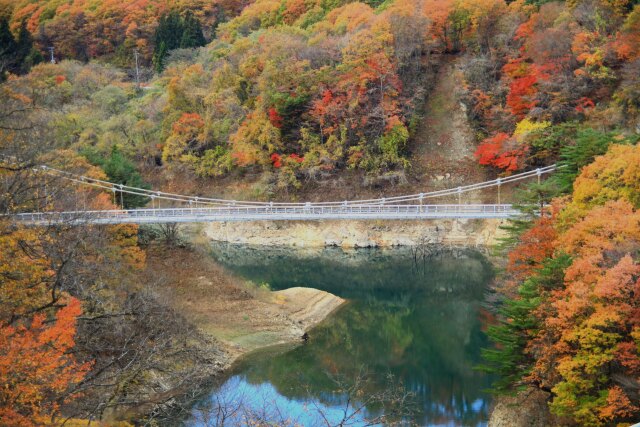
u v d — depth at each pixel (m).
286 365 49.06
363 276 77.00
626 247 36.06
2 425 24.23
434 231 89.69
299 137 96.75
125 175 79.38
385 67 95.56
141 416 33.72
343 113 94.81
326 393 42.72
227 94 101.94
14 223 30.88
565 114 87.69
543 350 35.66
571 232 40.34
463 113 99.94
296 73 97.19
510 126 92.62
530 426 36.50
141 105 110.12
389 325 59.72
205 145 101.50
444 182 92.94
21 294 28.89
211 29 141.88
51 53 136.12
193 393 34.75
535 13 101.81
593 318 32.44
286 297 63.94
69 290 37.12
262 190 94.75
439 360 50.56
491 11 104.75
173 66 122.38
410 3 109.56
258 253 88.25
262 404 38.56
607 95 85.75
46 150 44.53
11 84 37.62
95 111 107.88
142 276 57.97
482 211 77.81
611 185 45.62
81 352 33.88
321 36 105.62
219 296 60.78
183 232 95.38
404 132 93.69
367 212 79.00
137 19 144.25
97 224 51.47
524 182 88.38
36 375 26.19
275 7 133.12
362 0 125.88
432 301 66.94
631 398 31.94
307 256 86.69
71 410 30.17
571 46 89.81
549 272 37.59
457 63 106.44
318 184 95.00
